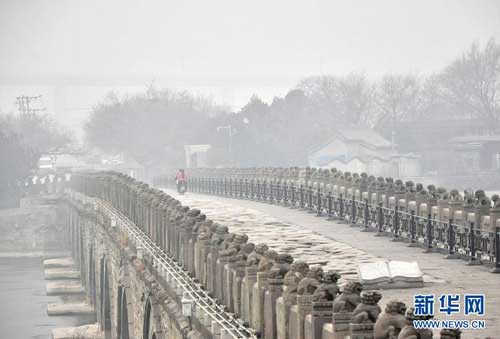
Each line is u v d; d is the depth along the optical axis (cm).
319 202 14888
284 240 11412
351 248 10506
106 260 17475
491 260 8900
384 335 4988
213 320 7019
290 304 6250
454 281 8212
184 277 9450
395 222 11200
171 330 8825
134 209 15425
